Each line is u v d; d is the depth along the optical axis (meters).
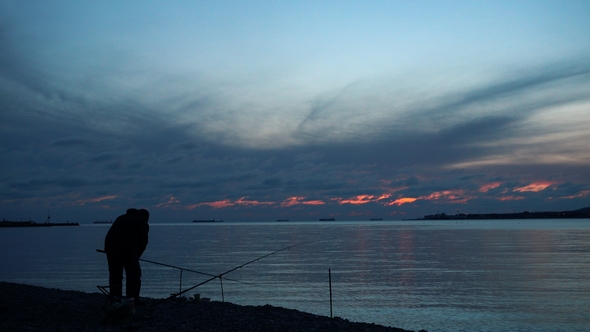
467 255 76.81
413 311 26.55
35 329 8.34
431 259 69.69
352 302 29.62
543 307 28.34
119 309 9.14
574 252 81.81
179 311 11.07
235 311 11.30
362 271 52.16
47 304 11.75
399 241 131.25
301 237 168.12
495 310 27.16
